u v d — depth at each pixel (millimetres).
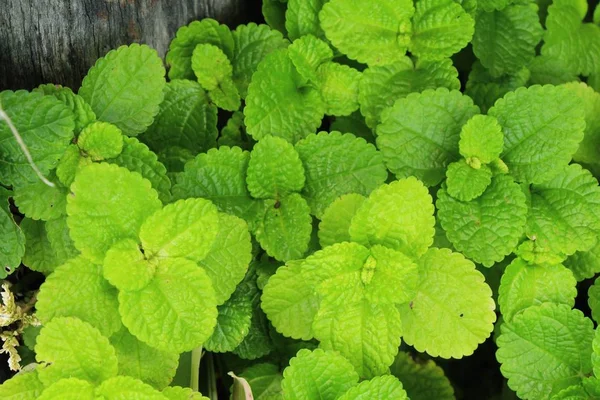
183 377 458
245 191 464
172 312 427
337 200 450
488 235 454
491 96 503
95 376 426
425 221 436
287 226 460
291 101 474
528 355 456
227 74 485
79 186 423
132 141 452
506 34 503
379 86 484
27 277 483
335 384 430
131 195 427
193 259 432
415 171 466
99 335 424
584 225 460
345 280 437
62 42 463
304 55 478
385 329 438
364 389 426
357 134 496
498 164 461
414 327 447
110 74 455
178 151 484
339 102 485
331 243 448
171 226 428
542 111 458
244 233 443
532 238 461
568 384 454
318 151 464
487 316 445
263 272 473
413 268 435
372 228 436
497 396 508
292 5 484
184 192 458
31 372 430
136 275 426
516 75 508
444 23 478
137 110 458
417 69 486
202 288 429
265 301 451
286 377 428
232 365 484
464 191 456
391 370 492
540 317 456
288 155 458
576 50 509
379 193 434
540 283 465
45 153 439
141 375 437
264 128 466
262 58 490
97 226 426
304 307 452
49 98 438
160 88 458
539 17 524
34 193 448
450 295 446
